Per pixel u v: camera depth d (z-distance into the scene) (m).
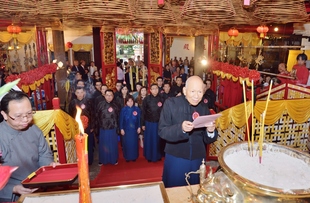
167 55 11.88
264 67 6.66
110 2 1.38
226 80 4.36
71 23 2.73
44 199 1.16
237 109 3.30
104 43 7.11
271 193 0.88
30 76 3.73
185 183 2.08
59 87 6.89
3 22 3.84
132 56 11.01
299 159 1.21
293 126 3.42
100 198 1.15
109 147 3.94
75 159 3.33
